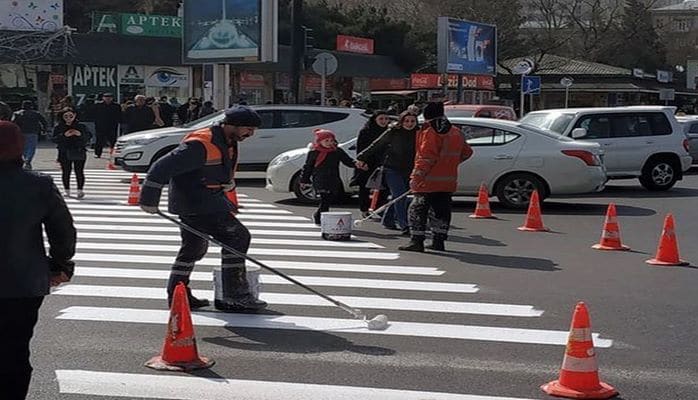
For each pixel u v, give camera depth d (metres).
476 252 11.36
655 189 19.58
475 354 6.75
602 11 63.47
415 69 49.56
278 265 10.32
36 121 20.72
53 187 4.61
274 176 16.58
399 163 12.67
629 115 19.47
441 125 11.15
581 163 15.68
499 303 8.45
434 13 56.91
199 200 7.56
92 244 11.71
